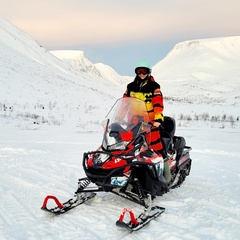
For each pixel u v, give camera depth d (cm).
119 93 6069
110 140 453
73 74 8006
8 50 5366
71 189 577
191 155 899
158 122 490
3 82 3269
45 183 604
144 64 505
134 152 447
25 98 2906
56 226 425
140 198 457
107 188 448
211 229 423
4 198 521
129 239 396
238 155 920
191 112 3036
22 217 451
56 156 839
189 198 541
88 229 420
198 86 13775
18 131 1416
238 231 419
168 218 461
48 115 2250
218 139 1334
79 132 1471
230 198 545
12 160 782
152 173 459
